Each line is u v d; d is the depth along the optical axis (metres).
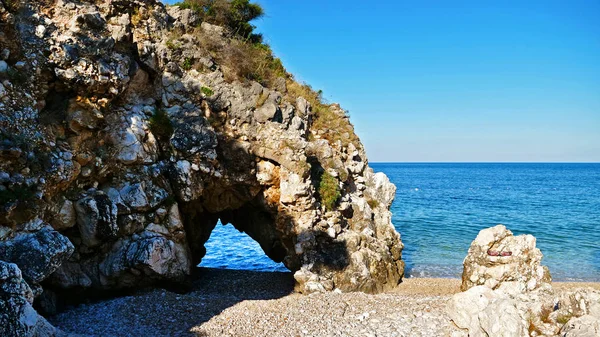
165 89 19.61
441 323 13.40
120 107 17.56
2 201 12.15
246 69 22.62
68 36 15.64
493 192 79.81
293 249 20.31
